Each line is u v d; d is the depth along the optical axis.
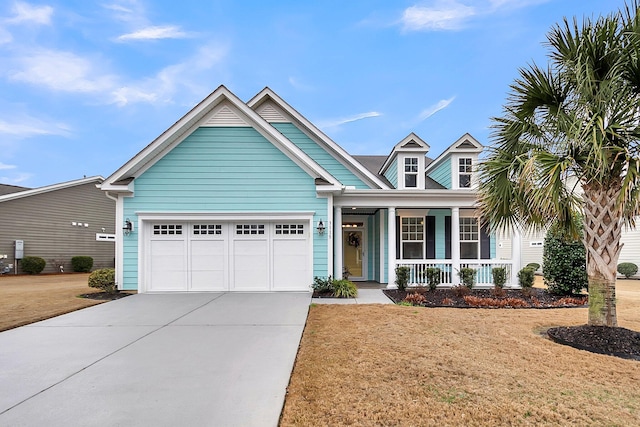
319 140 12.74
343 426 2.91
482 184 6.24
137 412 3.19
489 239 12.48
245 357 4.62
